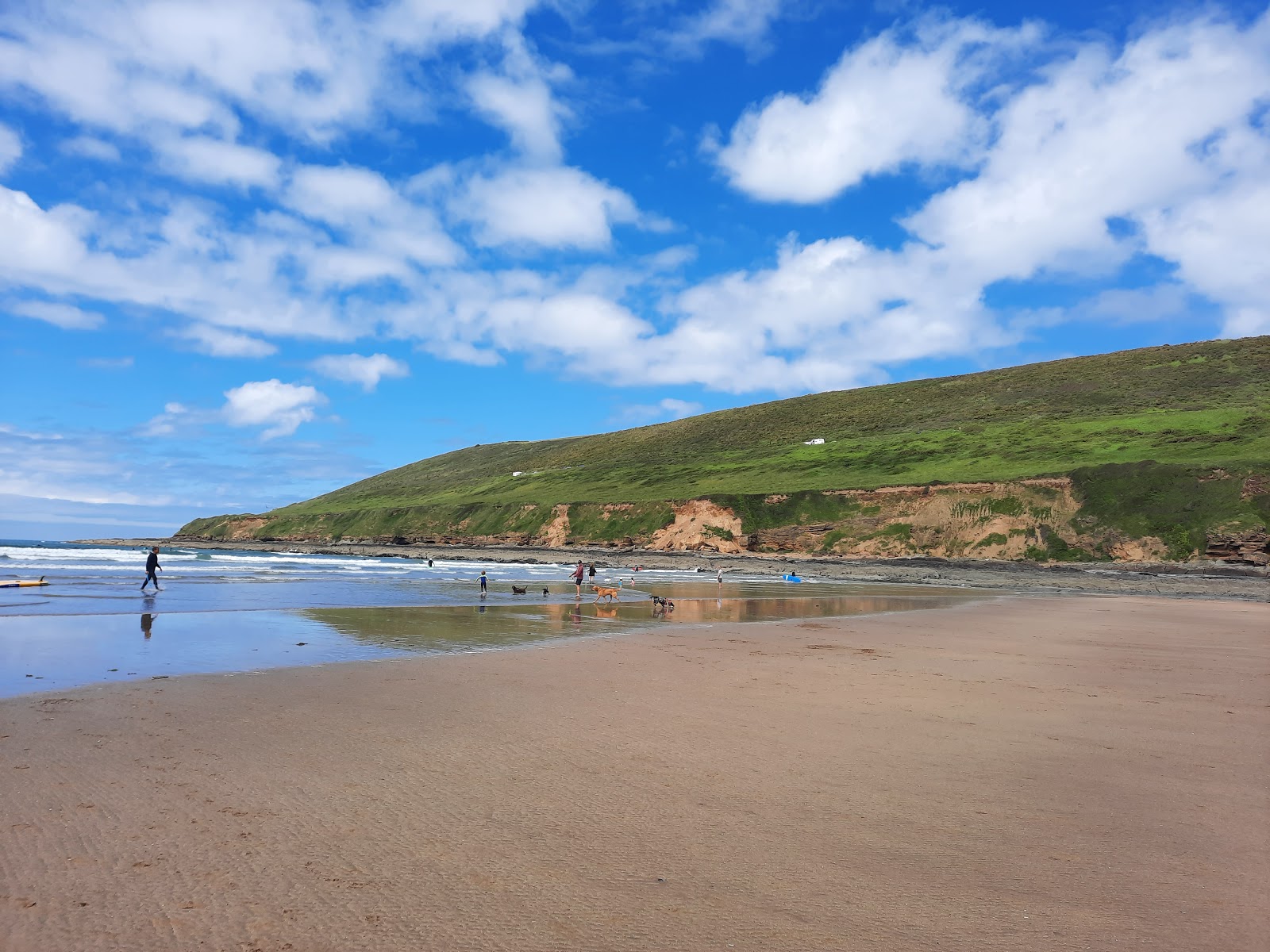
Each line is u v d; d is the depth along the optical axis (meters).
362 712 11.33
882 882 5.92
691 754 9.43
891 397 151.12
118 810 7.01
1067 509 73.19
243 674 14.08
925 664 17.33
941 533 79.06
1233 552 60.03
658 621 26.44
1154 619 30.58
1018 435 104.81
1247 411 91.25
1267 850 6.66
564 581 53.34
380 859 6.14
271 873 5.82
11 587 32.62
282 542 155.88
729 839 6.75
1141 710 12.49
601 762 9.02
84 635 18.66
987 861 6.37
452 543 125.75
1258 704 13.21
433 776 8.35
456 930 5.02
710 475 121.88
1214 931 5.19
